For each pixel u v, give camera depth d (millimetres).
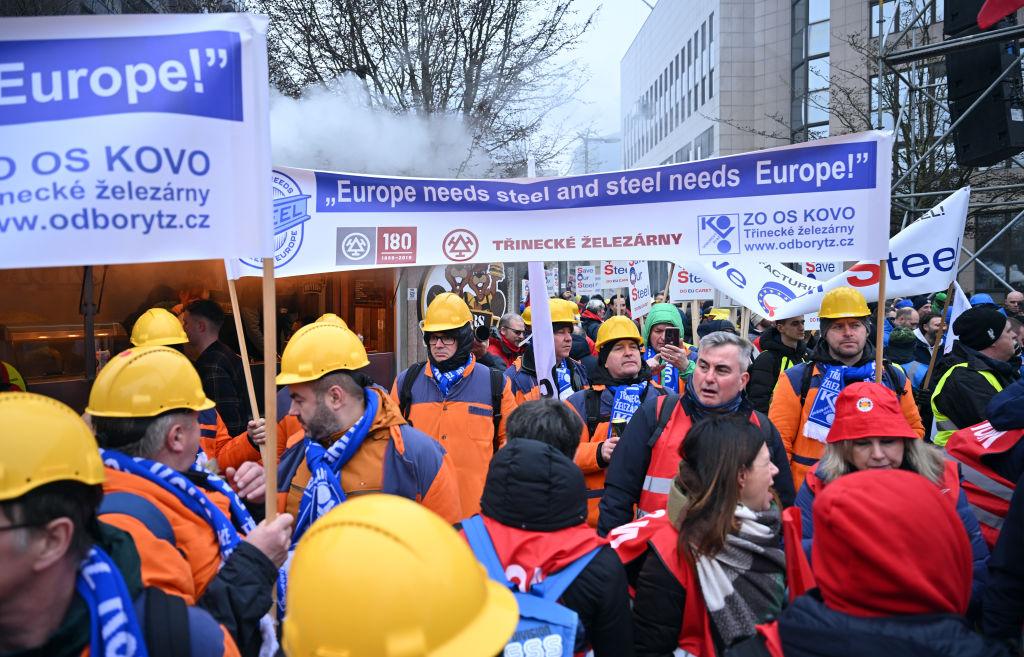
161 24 2256
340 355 2916
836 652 1522
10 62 2139
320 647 1193
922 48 10094
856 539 1572
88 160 2172
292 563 1313
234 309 3566
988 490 3227
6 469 1333
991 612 2395
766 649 1692
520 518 2207
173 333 4406
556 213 4105
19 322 6496
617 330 4438
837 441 2951
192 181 2268
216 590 2020
